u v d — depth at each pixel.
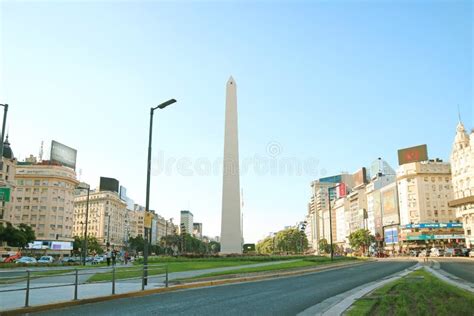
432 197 126.12
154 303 15.67
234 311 13.59
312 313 13.18
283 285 23.83
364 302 14.67
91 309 14.06
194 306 14.81
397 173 136.75
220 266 39.06
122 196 189.62
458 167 102.19
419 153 131.75
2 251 92.19
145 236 22.66
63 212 119.19
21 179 116.06
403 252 123.94
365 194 174.50
